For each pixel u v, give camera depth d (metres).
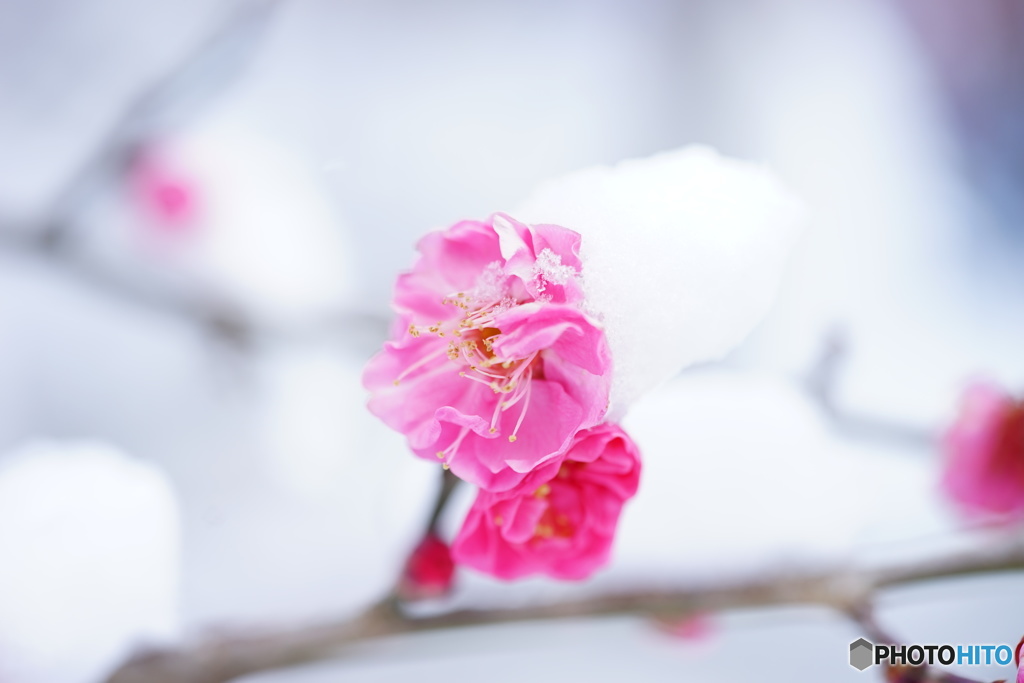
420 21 0.47
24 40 0.42
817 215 0.47
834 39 0.51
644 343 0.21
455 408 0.22
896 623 0.28
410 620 0.26
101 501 0.27
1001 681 0.25
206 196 0.39
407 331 0.22
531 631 0.29
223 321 0.38
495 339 0.21
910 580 0.27
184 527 0.34
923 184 0.49
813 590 0.27
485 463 0.21
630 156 0.49
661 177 0.22
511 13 0.49
